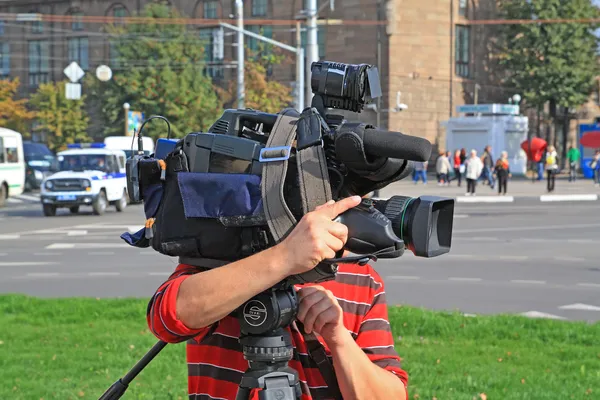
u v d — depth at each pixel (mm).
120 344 8836
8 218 31406
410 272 15227
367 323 2709
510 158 56562
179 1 70938
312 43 26812
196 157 2480
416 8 61906
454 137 56781
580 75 61312
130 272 15656
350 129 2289
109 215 32438
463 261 16828
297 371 2605
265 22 63062
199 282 2336
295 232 2264
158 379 7422
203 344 2656
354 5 61344
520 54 61969
